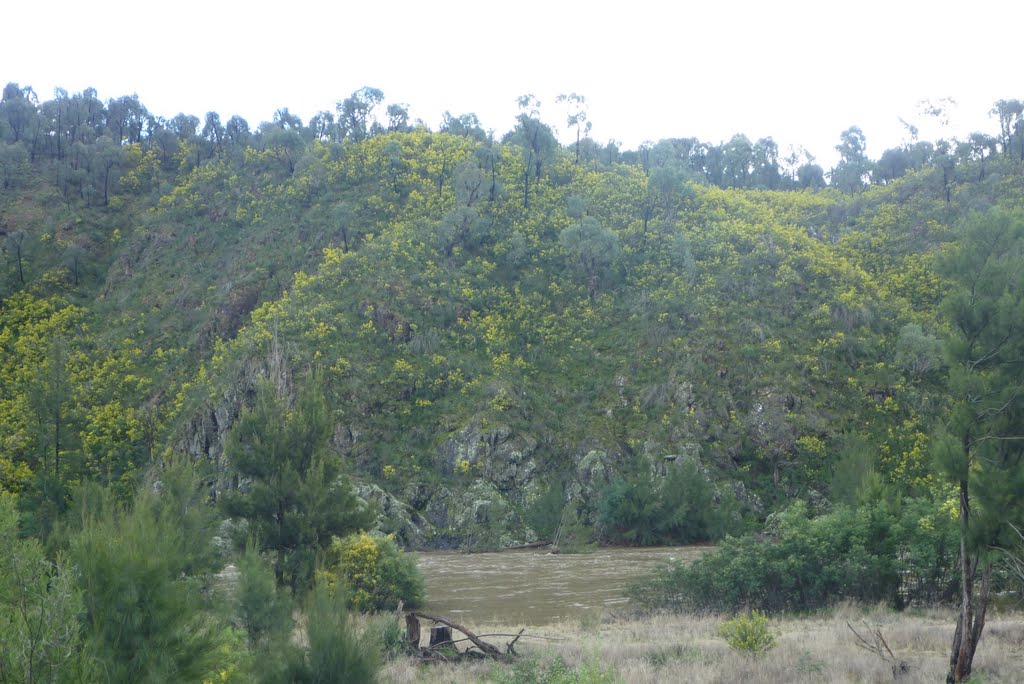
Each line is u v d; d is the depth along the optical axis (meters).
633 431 79.81
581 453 78.00
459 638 23.23
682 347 86.06
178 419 79.44
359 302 89.75
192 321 98.00
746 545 29.00
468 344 88.38
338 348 83.75
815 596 27.39
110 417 78.75
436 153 121.69
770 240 100.06
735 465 76.31
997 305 15.05
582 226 98.25
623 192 116.00
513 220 107.38
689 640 20.84
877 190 124.31
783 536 28.86
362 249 99.75
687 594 29.16
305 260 103.62
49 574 9.29
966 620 14.93
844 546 27.73
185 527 21.97
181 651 9.64
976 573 16.62
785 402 78.94
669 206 112.06
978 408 14.84
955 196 110.56
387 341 86.75
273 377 79.69
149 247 113.75
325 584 13.21
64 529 12.80
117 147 138.00
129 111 158.12
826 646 18.94
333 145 126.12
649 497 68.56
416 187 113.56
